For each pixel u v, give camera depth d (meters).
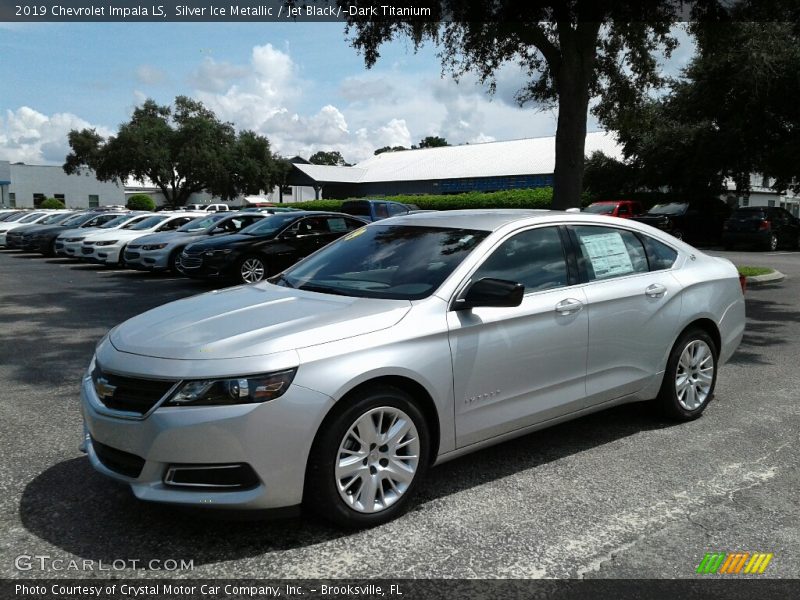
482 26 12.55
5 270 17.77
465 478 4.15
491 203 36.19
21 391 6.03
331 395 3.28
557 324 4.25
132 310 10.83
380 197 40.34
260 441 3.15
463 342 3.80
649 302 4.83
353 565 3.14
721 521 3.59
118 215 22.09
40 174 66.12
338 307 3.76
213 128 56.94
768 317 10.19
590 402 4.53
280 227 13.71
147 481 3.20
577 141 11.74
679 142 27.84
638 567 3.13
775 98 24.28
